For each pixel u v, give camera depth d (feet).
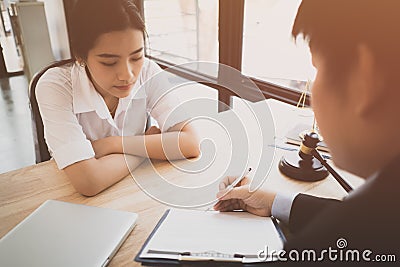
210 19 6.35
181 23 7.41
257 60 5.10
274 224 2.04
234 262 1.64
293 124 3.52
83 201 2.43
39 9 11.71
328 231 1.06
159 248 1.78
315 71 1.05
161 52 6.67
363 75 0.91
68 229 2.02
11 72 14.06
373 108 0.94
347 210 1.03
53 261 1.78
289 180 2.60
